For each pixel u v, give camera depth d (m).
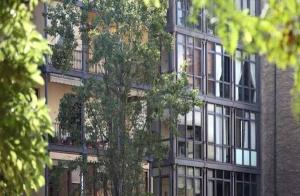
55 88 38.00
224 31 5.93
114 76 29.56
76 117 30.48
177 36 42.59
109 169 29.48
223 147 45.28
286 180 47.16
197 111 43.81
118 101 29.52
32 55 8.07
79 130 30.31
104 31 29.95
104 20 29.88
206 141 44.09
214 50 45.06
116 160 29.41
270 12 5.93
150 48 29.39
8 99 8.04
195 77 43.91
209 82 44.75
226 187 45.22
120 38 29.77
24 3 8.63
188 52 43.41
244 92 47.16
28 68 8.02
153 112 29.58
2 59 8.05
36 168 8.21
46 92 36.47
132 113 29.61
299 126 46.62
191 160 42.94
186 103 29.73
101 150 32.25
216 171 44.69
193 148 43.28
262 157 47.81
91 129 29.78
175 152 41.84
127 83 29.67
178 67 42.12
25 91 8.27
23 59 8.03
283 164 47.94
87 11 30.42
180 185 42.25
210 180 44.22
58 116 30.61
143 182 30.97
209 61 44.78
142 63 29.42
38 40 8.13
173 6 42.53
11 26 8.08
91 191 31.80
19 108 8.05
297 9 5.75
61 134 36.59
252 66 47.78
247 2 45.69
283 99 47.81
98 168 29.95
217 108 45.12
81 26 30.62
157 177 42.59
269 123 47.78
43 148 8.17
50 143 36.22
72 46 30.47
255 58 47.97
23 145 8.02
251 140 47.25
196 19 6.12
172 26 42.41
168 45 30.39
